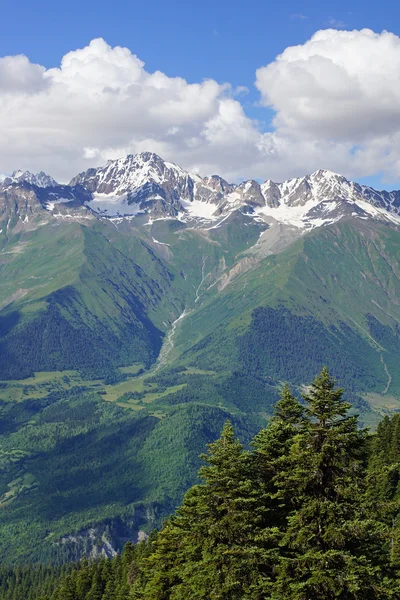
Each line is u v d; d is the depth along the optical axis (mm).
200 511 54875
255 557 51031
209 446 56844
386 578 47375
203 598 53906
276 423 58219
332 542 48469
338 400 51156
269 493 52969
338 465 50062
